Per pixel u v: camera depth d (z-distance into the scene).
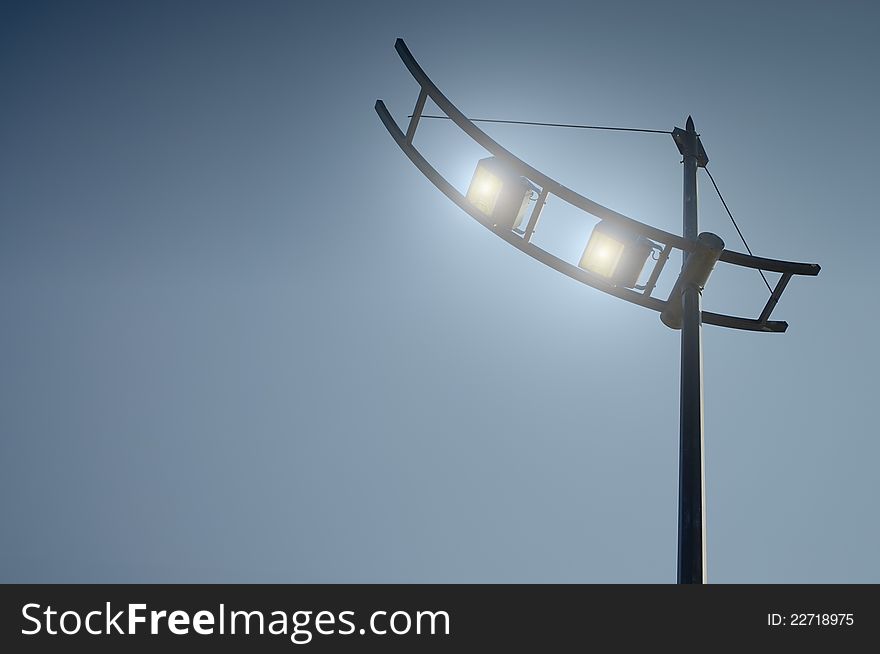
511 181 17.53
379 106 19.27
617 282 17.27
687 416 15.26
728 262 17.48
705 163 18.47
